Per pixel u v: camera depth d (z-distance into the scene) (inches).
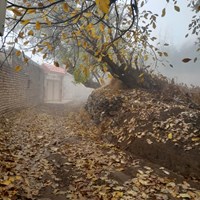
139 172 208.2
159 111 303.0
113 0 120.2
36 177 189.9
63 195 168.2
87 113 480.1
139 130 283.7
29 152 247.1
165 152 236.2
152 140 258.1
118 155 251.8
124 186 181.0
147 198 165.9
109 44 160.9
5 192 156.9
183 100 359.9
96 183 186.7
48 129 370.0
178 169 216.4
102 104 396.5
